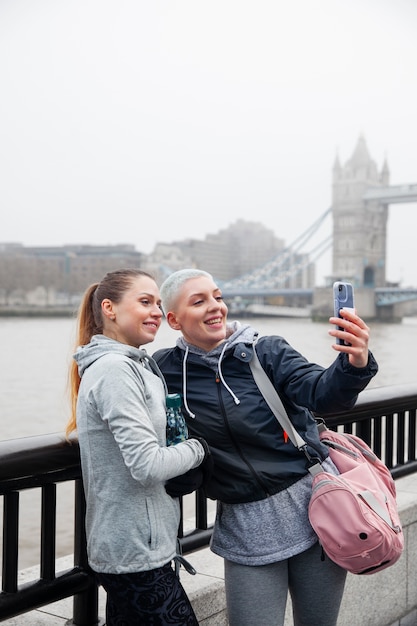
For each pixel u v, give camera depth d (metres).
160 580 1.80
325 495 1.95
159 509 1.83
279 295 67.69
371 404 3.21
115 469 1.79
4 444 1.99
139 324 1.92
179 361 2.12
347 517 1.91
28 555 14.88
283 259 82.94
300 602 2.12
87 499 1.85
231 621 2.10
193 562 2.72
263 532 2.01
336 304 1.87
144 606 1.80
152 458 1.70
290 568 2.10
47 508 2.17
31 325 79.75
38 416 34.81
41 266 88.31
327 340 42.31
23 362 50.22
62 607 2.44
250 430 2.01
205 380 2.07
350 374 1.84
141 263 90.56
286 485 2.02
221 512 2.10
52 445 2.05
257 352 2.07
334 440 2.19
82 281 88.50
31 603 2.12
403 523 3.26
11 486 2.04
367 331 1.83
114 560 1.79
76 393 2.02
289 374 2.01
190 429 2.05
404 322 71.00
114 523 1.79
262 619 2.02
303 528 2.02
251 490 2.01
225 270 105.12
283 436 2.04
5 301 86.50
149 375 1.88
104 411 1.75
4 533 2.06
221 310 2.06
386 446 3.54
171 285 2.07
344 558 1.92
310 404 1.95
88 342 2.02
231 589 2.07
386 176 99.00
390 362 39.00
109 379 1.76
